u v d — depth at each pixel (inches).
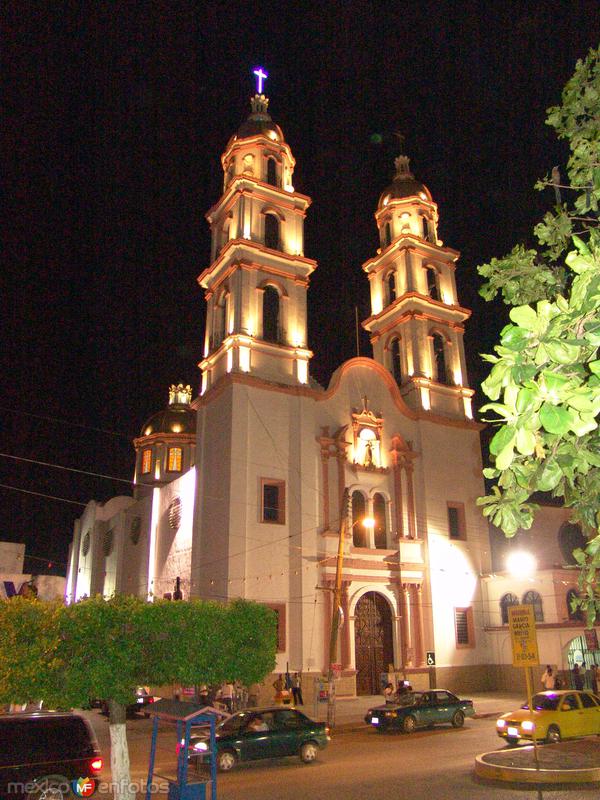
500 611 1433.3
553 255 239.9
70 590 2364.7
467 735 877.2
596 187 215.8
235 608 495.8
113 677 423.5
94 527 2137.1
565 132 235.5
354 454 1409.9
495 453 135.8
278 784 592.7
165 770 675.4
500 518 171.9
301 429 1342.3
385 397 1512.1
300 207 1568.7
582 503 193.2
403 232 1731.1
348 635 1253.1
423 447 1496.1
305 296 1489.9
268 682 1146.0
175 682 459.8
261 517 1250.0
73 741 488.4
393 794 535.5
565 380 129.6
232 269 1438.2
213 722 446.3
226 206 1578.5
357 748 794.8
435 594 1392.7
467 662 1382.9
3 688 400.2
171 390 2397.9
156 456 2188.7
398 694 1049.5
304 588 1230.3
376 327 1736.0
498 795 520.1
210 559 1261.1
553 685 1071.0
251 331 1392.7
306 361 1429.6
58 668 420.2
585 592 215.9
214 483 1307.8
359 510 1384.1
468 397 1632.6
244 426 1295.5
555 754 628.7
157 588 1605.6
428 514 1444.4
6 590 1175.6
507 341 138.4
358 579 1309.1
